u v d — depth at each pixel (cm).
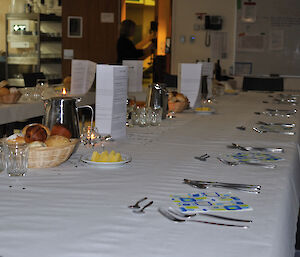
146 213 113
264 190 136
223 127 262
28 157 150
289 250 114
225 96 470
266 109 353
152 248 92
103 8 781
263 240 98
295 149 202
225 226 105
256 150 196
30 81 493
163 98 282
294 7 761
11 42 734
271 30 772
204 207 117
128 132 235
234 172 157
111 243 95
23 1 734
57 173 151
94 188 134
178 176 150
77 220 108
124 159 168
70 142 161
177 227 104
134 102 263
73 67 411
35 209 115
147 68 1456
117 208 117
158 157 179
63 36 766
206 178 149
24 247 92
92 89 442
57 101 181
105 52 792
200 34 800
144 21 1752
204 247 93
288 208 127
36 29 721
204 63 391
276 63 777
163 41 1094
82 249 91
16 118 329
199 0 793
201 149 197
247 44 782
